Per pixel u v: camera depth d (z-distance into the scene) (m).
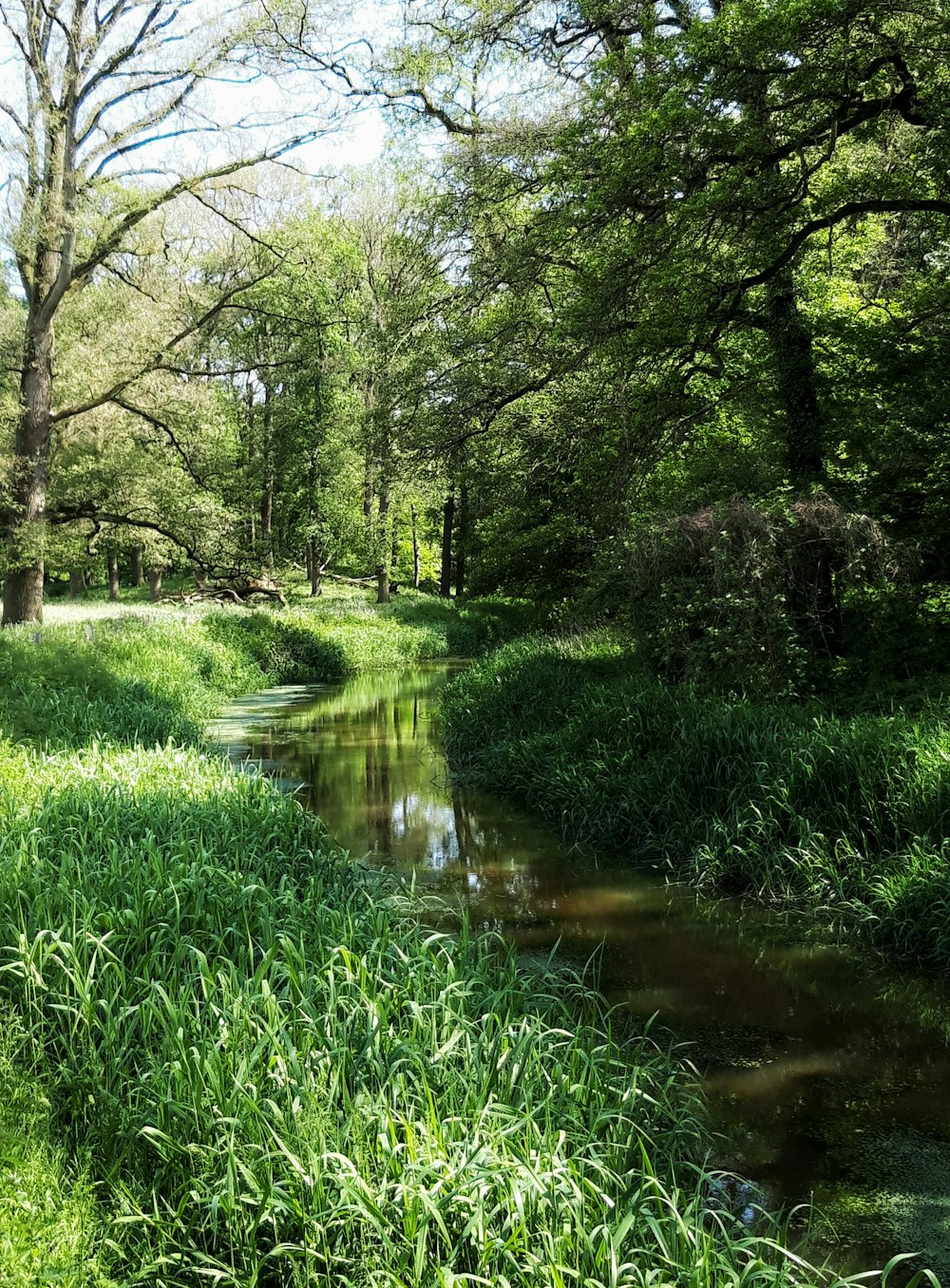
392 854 8.62
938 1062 5.02
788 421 12.38
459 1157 3.15
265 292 23.45
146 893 5.22
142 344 21.50
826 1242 3.62
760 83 10.15
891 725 7.99
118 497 23.36
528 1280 2.87
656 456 13.38
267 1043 3.75
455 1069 3.78
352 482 34.59
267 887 5.91
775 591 9.41
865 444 11.46
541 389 18.30
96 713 11.39
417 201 17.77
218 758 10.03
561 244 14.08
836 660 9.84
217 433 23.98
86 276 21.97
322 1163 3.14
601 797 9.07
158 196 20.16
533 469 19.70
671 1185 3.82
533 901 7.39
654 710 9.87
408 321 18.23
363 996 4.09
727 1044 5.21
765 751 8.24
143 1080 3.73
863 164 12.66
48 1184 3.21
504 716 12.58
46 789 7.33
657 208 11.09
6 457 19.92
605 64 11.37
